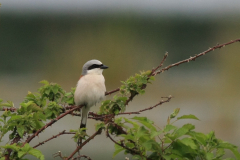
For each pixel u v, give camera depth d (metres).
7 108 6.14
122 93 6.25
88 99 7.89
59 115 6.26
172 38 34.31
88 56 30.19
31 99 6.48
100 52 30.45
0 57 29.12
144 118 5.54
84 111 8.05
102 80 8.38
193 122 17.64
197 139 5.36
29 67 27.34
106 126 5.73
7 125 5.32
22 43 32.25
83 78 8.30
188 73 26.62
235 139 15.96
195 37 34.72
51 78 25.58
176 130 5.18
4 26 35.28
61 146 13.65
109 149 13.70
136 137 5.33
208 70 27.05
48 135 14.41
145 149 5.39
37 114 5.59
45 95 6.68
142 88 6.36
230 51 29.12
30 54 30.55
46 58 30.03
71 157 5.58
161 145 5.58
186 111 19.19
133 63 28.59
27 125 5.30
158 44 33.91
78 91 7.82
